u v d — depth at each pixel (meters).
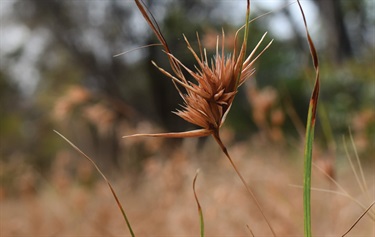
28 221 3.40
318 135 4.12
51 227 3.27
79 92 3.24
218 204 2.64
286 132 6.89
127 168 4.40
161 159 3.60
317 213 2.42
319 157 1.88
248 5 0.93
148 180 3.98
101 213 2.97
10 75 17.62
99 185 3.82
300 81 10.46
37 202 3.73
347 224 2.21
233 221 2.58
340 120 6.82
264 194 2.77
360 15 20.12
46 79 17.22
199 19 10.48
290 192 2.77
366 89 7.62
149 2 9.72
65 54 16.91
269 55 10.83
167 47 0.95
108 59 15.67
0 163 4.74
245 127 10.41
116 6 14.66
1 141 13.54
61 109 3.29
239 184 2.77
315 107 0.97
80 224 3.16
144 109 15.39
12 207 4.01
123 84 15.84
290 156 3.84
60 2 16.09
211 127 0.96
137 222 2.95
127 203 3.67
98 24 15.39
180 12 10.20
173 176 3.13
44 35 16.91
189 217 2.74
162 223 2.87
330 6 12.80
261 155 3.71
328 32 12.93
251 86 2.84
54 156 11.80
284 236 2.29
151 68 14.56
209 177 3.50
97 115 3.46
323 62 9.62
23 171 4.48
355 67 8.23
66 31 16.27
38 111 15.83
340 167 3.84
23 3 16.59
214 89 0.93
